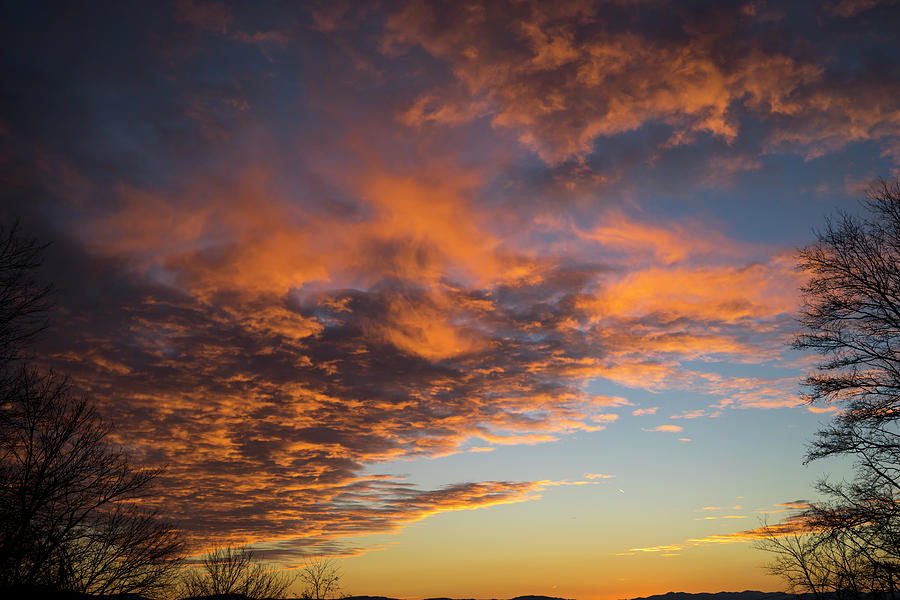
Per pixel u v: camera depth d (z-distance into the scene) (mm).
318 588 52031
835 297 22938
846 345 22703
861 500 21031
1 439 21219
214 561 46656
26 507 21156
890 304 21797
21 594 20875
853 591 22969
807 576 24250
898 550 19609
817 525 21609
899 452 20812
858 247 22844
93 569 23922
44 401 22000
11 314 18266
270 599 47656
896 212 22297
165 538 25953
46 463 22156
